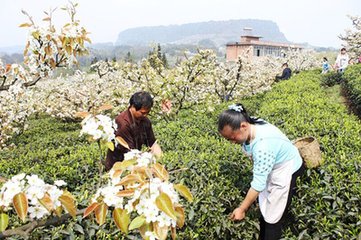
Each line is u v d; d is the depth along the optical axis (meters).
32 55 3.23
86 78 13.85
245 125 3.11
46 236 2.71
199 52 9.65
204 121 7.68
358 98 10.65
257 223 3.62
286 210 3.39
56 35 3.20
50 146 9.11
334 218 3.35
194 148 5.27
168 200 1.65
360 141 4.80
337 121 6.01
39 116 17.17
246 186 3.96
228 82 12.91
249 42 55.31
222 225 3.46
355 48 23.52
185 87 9.72
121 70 9.77
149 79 9.56
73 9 3.26
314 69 25.11
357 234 3.19
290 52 28.00
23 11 3.09
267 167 3.08
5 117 9.91
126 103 9.88
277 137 3.19
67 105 14.10
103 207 1.83
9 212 3.14
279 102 8.24
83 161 5.21
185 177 3.96
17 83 3.43
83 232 2.79
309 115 6.53
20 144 10.40
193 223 3.38
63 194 1.79
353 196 3.47
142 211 1.69
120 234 2.86
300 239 3.31
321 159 3.71
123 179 1.80
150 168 1.92
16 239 2.59
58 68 3.45
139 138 3.97
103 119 2.22
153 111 9.57
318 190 3.57
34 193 1.66
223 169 4.13
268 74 20.41
